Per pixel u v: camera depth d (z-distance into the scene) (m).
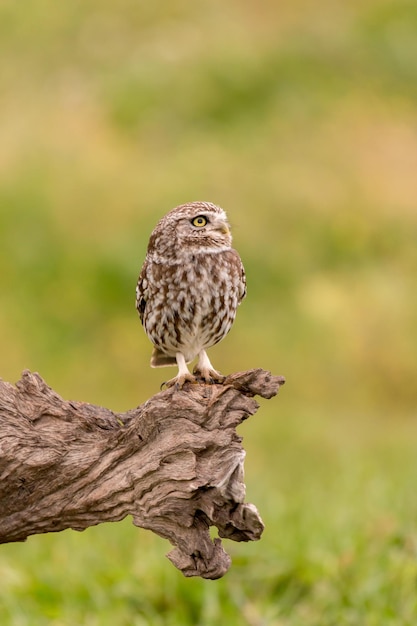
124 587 8.27
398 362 17.58
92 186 19.95
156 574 8.42
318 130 22.30
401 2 26.30
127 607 8.16
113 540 9.32
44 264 18.55
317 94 23.27
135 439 5.00
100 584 8.41
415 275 19.05
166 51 24.12
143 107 22.33
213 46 24.14
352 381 17.41
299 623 7.83
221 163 20.92
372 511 9.50
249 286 18.45
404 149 22.16
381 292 18.55
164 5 25.97
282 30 25.23
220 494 4.80
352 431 14.72
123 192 19.91
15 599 8.21
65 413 5.19
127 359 17.59
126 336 17.77
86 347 17.67
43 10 25.72
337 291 18.50
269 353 17.55
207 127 22.12
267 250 18.95
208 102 22.61
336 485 11.03
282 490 11.13
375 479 10.69
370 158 21.70
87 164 20.52
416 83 24.12
